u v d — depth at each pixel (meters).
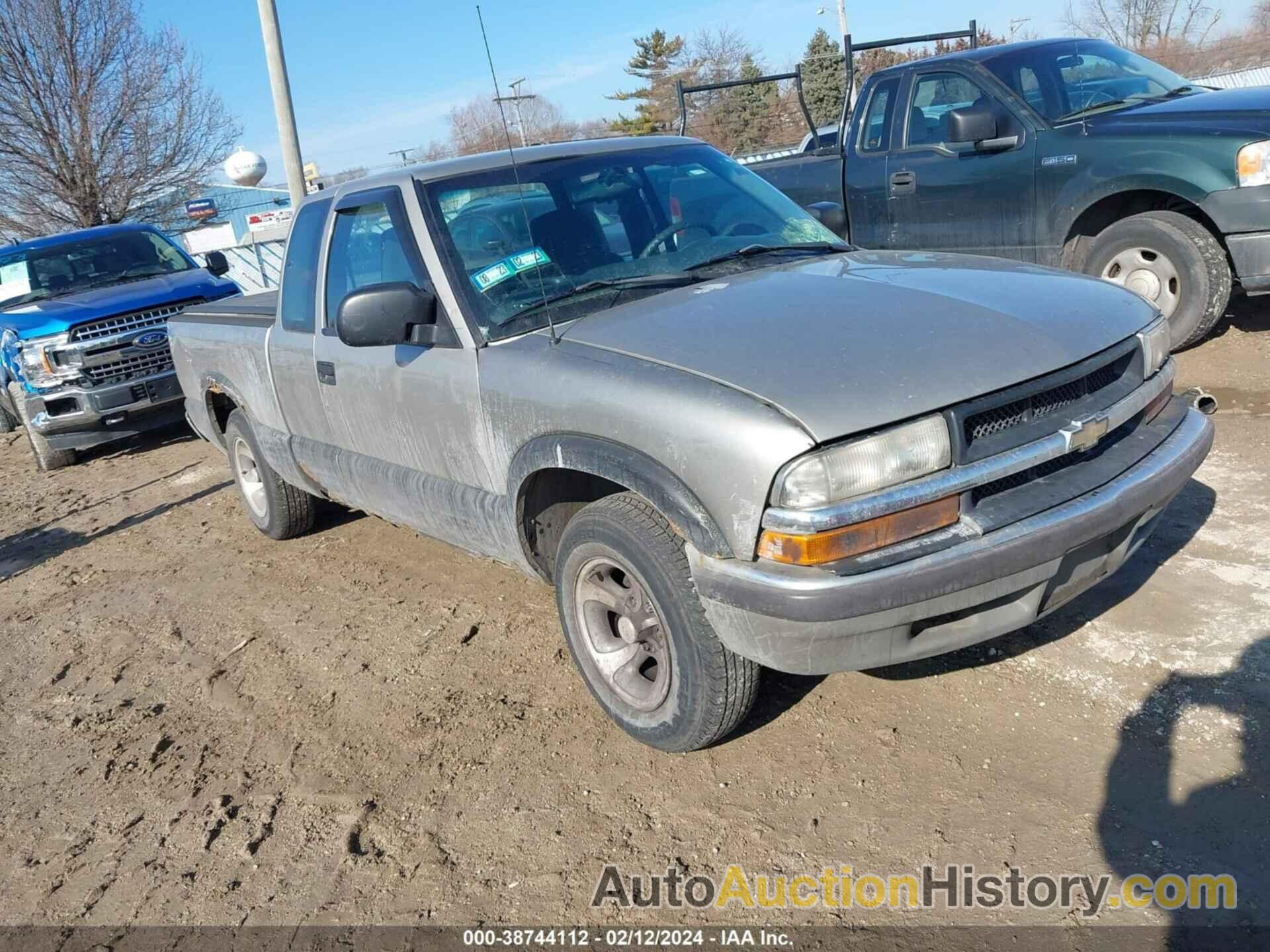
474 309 3.41
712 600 2.62
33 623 5.34
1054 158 6.28
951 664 3.38
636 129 40.69
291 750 3.62
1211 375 5.79
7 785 3.73
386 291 3.40
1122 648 3.30
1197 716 2.92
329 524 6.06
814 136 9.17
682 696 2.90
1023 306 2.91
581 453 2.91
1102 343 2.84
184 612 5.12
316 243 4.34
